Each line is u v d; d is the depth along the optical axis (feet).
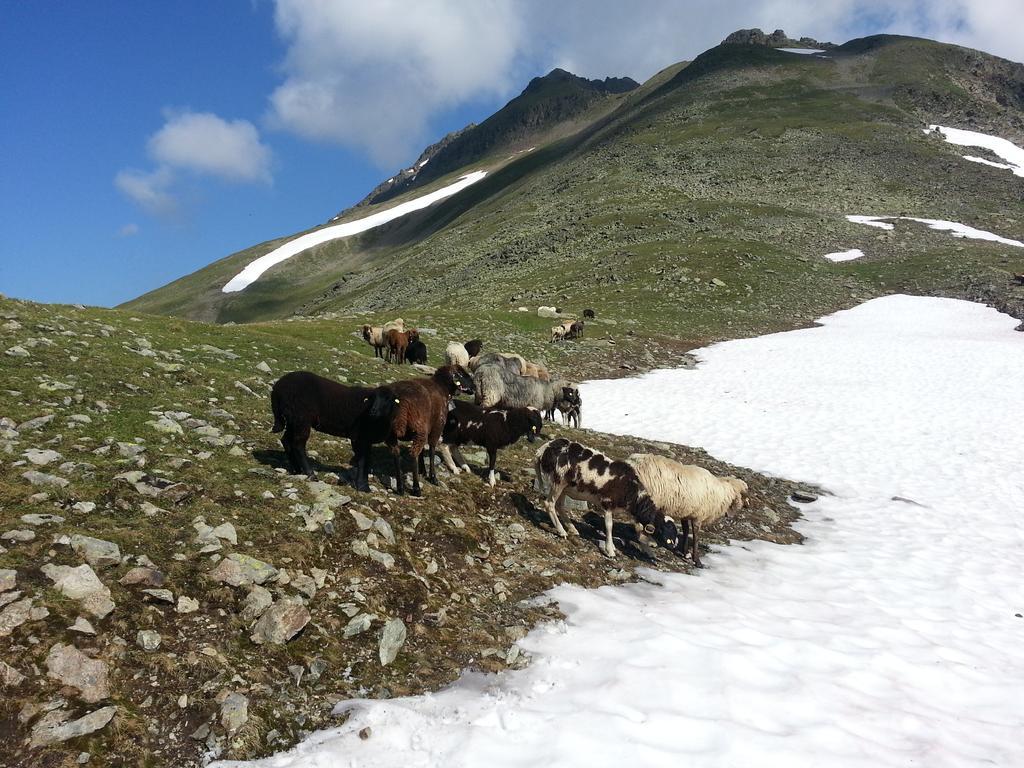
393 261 393.09
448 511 30.25
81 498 22.45
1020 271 167.43
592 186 297.74
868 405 76.54
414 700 18.04
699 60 508.53
